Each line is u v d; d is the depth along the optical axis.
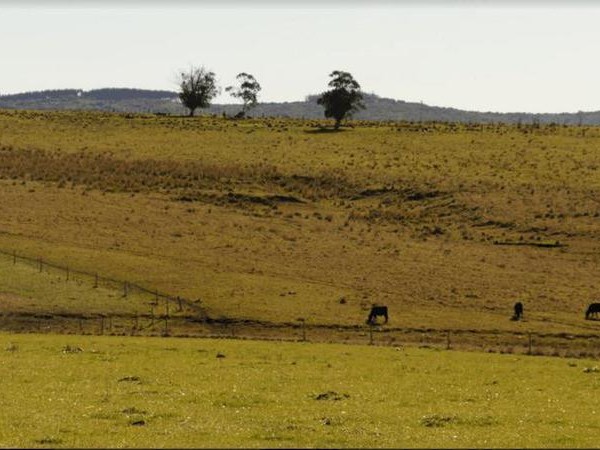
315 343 80.31
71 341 76.44
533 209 148.75
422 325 91.44
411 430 42.12
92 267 109.19
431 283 110.12
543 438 40.84
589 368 66.25
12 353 67.12
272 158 189.50
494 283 111.06
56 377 56.31
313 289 104.69
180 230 132.88
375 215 151.38
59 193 152.62
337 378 58.47
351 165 182.62
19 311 90.94
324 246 128.25
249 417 44.34
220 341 79.44
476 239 136.75
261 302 98.00
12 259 110.25
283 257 120.56
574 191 158.00
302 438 39.59
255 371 60.56
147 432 40.25
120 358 65.75
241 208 152.62
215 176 171.88
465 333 89.38
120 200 150.88
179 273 108.56
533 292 107.12
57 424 41.75
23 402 47.47
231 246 125.00
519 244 133.50
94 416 43.88
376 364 66.06
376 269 116.25
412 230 142.25
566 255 127.69
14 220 131.50
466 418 45.00
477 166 179.88
